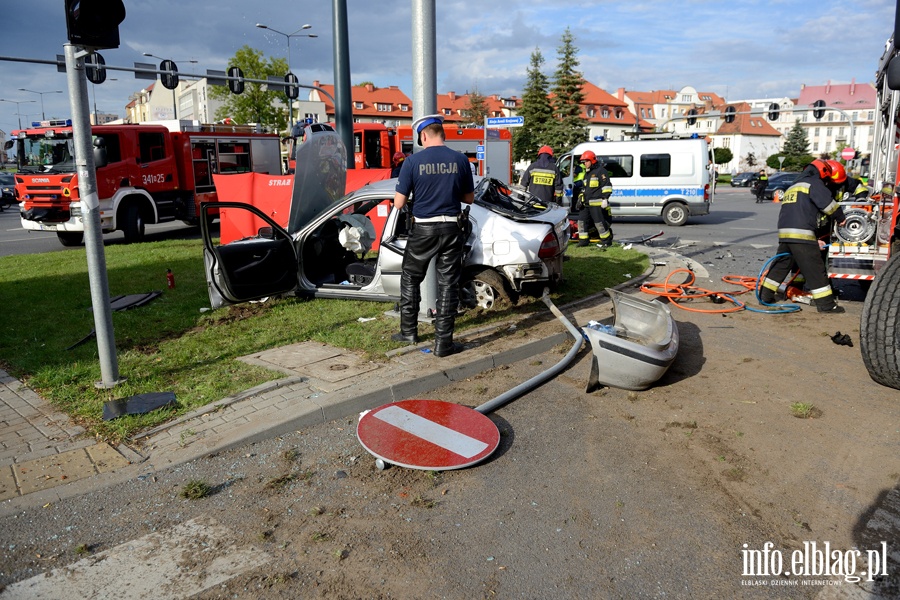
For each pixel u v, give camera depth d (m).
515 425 4.35
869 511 3.24
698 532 3.10
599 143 18.73
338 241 7.86
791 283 7.72
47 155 14.84
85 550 3.04
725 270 9.92
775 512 3.25
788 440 4.03
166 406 4.47
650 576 2.78
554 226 6.77
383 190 6.77
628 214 18.58
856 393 4.77
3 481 3.60
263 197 11.42
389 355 5.42
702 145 17.66
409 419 4.27
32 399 4.72
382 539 3.08
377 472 3.71
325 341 5.90
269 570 2.87
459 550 2.98
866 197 6.95
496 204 7.52
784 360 5.55
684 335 6.37
